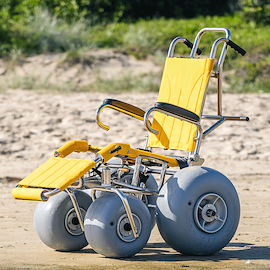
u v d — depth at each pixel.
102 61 63.56
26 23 69.88
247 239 16.84
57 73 60.44
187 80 17.08
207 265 13.02
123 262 13.48
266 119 44.41
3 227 18.47
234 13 85.06
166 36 69.88
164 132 16.95
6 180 27.75
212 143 37.38
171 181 14.67
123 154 14.59
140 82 58.66
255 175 29.84
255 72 64.19
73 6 74.94
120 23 77.62
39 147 35.34
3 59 62.16
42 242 16.48
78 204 15.61
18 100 48.50
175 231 14.23
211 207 14.56
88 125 40.81
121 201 13.92
